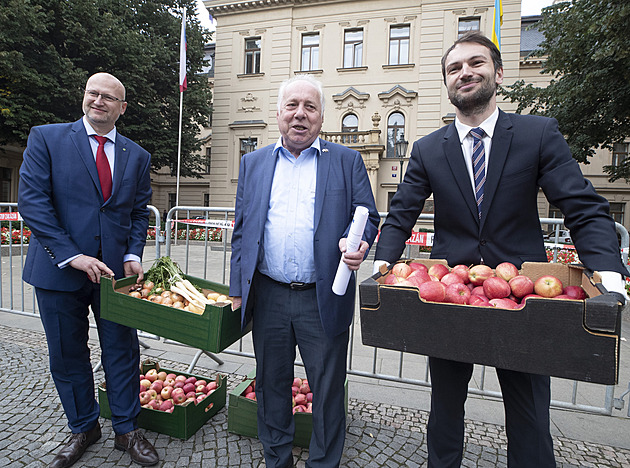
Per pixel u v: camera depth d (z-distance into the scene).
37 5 12.28
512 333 1.06
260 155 1.97
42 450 2.10
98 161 2.05
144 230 2.31
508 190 1.50
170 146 17.75
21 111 12.84
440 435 1.62
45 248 1.85
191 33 18.95
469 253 1.59
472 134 1.57
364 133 18.33
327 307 1.73
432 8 17.95
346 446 2.21
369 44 18.95
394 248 1.65
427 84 18.19
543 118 1.53
